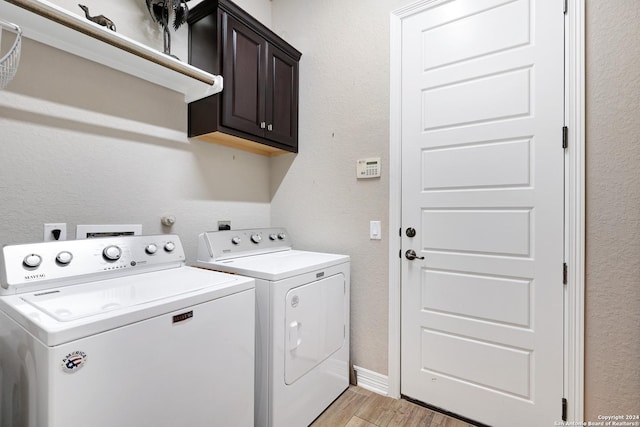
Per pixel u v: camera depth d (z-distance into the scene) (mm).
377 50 2012
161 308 985
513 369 1581
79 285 1166
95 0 1510
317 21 2283
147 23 1721
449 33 1768
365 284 2041
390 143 1943
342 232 2143
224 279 1309
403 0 1915
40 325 801
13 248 1077
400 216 1919
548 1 1504
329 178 2205
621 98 1347
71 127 1423
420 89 1854
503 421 1603
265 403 1436
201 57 1844
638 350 1316
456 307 1740
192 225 1929
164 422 991
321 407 1746
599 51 1392
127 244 1369
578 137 1424
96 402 837
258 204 2406
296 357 1548
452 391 1746
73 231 1429
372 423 1675
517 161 1574
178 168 1856
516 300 1576
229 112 1812
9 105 1258
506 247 1602
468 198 1707
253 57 1973
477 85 1683
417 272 1860
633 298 1326
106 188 1540
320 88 2262
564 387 1455
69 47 1399
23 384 885
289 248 2256
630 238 1331
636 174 1320
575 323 1429
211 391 1143
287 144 2264
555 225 1479
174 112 1837
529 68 1548
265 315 1441
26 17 1195
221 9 1766
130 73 1623
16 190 1274
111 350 867
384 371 1959
